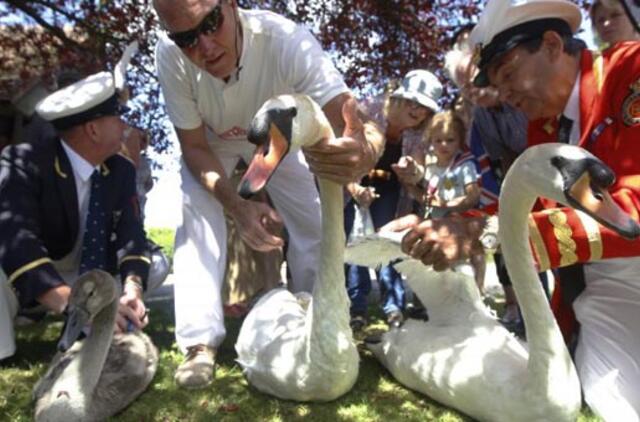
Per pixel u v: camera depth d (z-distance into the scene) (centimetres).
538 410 272
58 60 813
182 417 325
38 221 400
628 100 282
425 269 363
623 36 430
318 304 321
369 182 557
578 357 330
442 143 531
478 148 464
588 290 324
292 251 479
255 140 241
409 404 338
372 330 493
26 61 830
